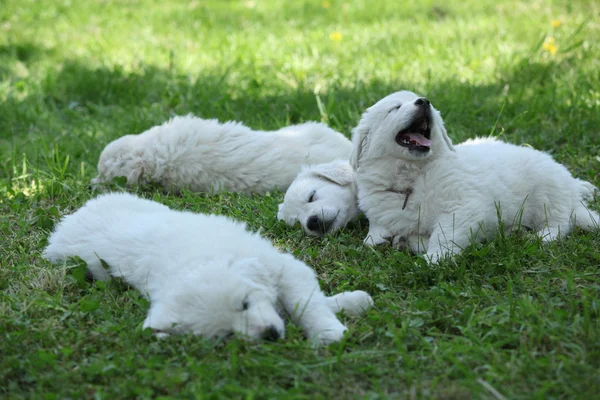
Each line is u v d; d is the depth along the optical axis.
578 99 9.52
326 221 6.78
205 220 5.77
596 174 7.67
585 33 12.50
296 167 8.23
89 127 10.25
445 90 10.34
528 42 12.48
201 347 4.49
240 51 13.36
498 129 9.08
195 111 10.51
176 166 8.23
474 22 14.31
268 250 5.22
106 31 15.65
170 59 12.63
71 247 6.05
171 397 4.11
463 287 5.34
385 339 4.72
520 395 3.98
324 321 4.79
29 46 14.37
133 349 4.63
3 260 6.32
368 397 4.04
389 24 14.94
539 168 6.52
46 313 5.25
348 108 9.77
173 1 18.81
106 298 5.48
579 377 4.08
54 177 8.23
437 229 6.10
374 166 6.54
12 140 9.88
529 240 6.02
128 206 6.37
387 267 5.79
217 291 4.53
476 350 4.43
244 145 8.27
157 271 5.24
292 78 11.68
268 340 4.51
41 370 4.54
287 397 4.03
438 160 6.30
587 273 5.39
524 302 4.83
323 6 17.28
